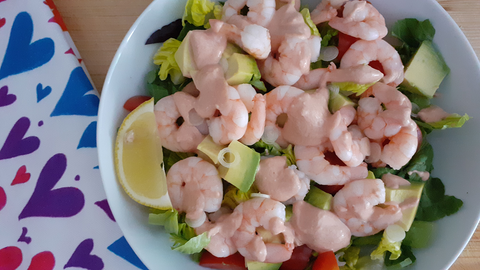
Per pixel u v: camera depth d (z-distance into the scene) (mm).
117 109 326
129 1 399
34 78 397
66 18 402
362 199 323
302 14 340
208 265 331
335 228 325
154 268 315
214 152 319
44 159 390
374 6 344
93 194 378
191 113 325
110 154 321
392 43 354
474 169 322
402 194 333
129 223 320
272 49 335
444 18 328
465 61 328
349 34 333
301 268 338
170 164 342
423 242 330
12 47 406
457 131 333
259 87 336
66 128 387
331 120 324
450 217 326
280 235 327
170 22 336
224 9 336
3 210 391
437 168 342
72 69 386
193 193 318
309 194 341
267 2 327
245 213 319
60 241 375
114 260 366
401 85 349
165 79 346
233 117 308
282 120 345
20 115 399
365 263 339
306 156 332
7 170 398
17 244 381
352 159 324
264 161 330
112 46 398
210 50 321
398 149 324
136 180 322
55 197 381
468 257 370
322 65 353
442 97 342
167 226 315
